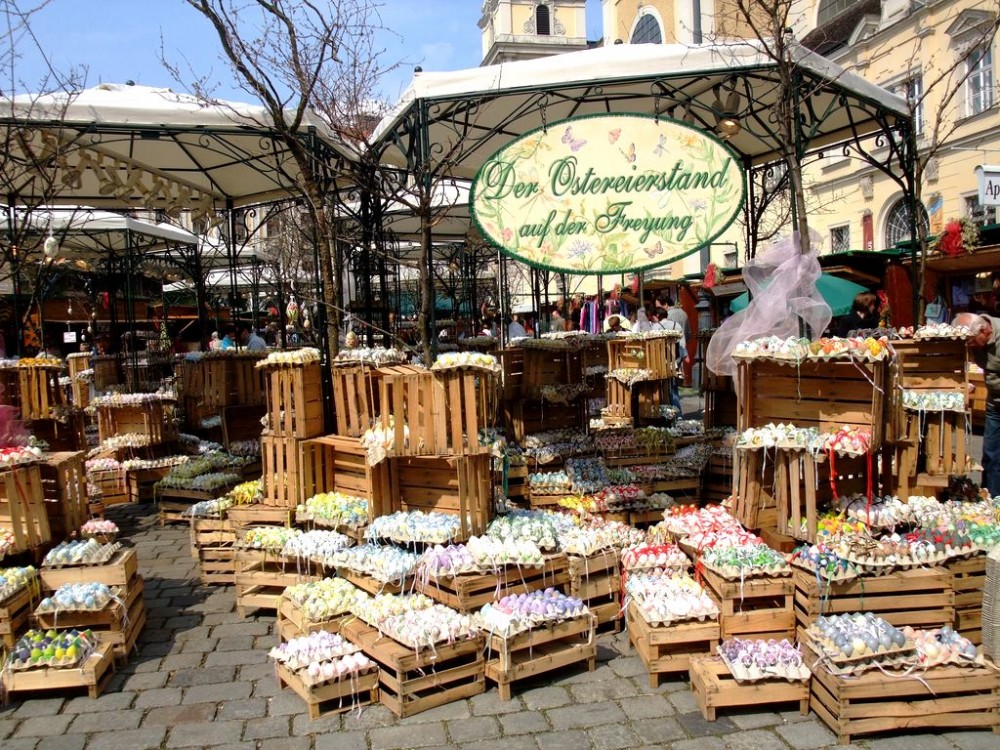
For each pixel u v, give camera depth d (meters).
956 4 15.04
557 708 3.63
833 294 10.42
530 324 20.94
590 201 5.15
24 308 15.46
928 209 16.02
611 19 26.28
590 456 7.19
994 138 14.73
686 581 4.24
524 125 8.03
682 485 6.47
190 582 5.68
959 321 5.77
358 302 8.60
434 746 3.33
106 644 4.10
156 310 24.47
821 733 3.34
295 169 9.03
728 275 16.44
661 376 7.93
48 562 4.39
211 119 6.41
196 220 8.68
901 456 4.79
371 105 7.19
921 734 3.30
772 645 3.70
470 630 3.83
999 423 5.83
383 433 4.59
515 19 43.75
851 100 7.32
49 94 6.31
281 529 5.20
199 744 3.39
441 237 16.25
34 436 6.97
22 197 8.35
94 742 3.42
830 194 19.98
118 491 8.45
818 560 3.71
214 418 9.85
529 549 4.23
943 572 3.75
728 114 6.07
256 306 19.86
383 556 4.39
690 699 3.69
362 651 3.90
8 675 3.80
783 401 4.48
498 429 7.44
